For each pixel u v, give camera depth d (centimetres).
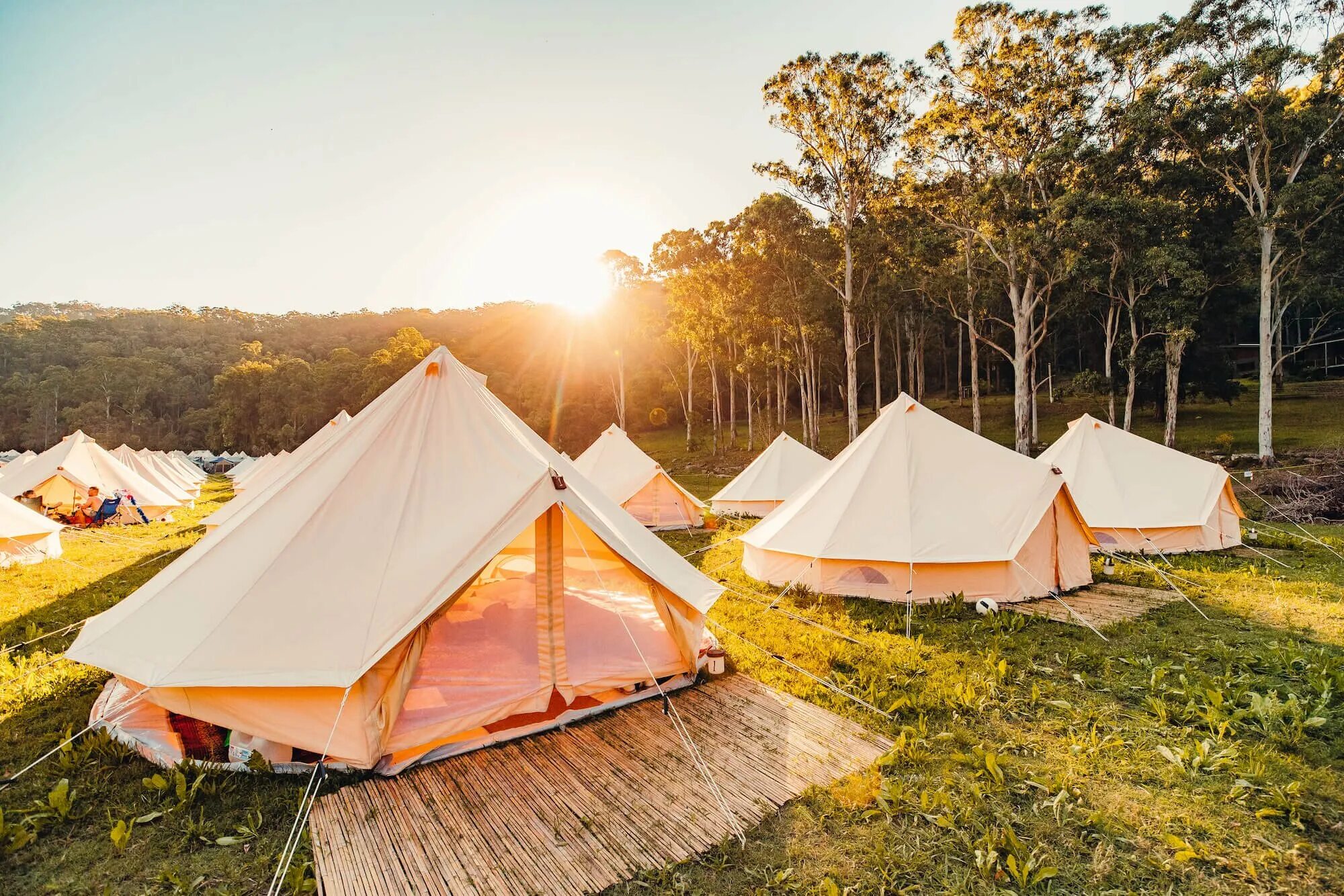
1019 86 2480
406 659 435
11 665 605
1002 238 2509
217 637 404
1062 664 559
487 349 6384
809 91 2634
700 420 5247
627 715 477
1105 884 296
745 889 298
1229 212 2448
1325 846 321
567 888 300
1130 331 2716
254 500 588
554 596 481
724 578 901
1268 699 448
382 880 305
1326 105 2094
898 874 304
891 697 501
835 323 3378
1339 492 1400
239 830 343
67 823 354
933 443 833
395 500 485
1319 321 2412
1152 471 1080
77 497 1717
